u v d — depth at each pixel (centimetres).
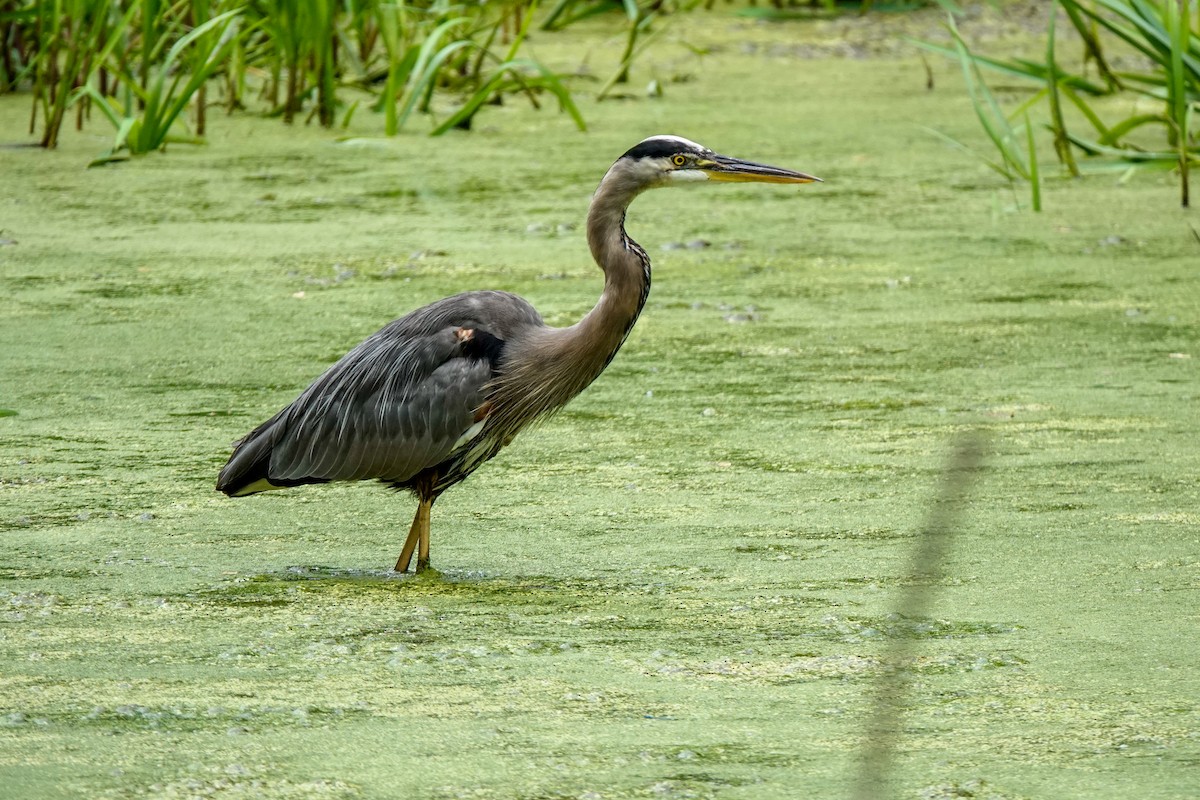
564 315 1321
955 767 611
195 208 1702
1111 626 766
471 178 1842
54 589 823
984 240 1609
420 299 1385
